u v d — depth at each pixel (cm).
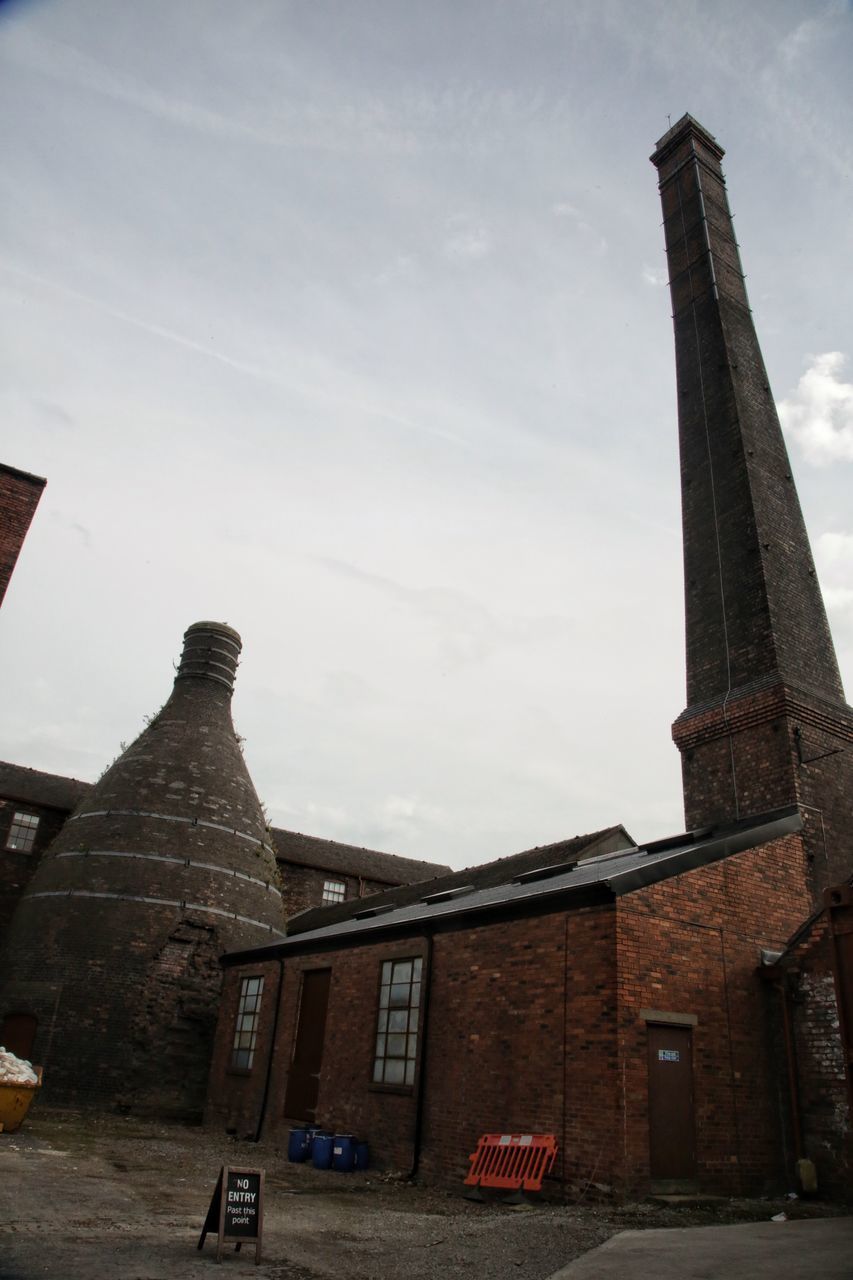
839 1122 1130
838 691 1758
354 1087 1485
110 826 2477
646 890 1154
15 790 3175
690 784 1742
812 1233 838
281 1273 661
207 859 2500
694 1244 777
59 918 2297
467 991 1306
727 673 1775
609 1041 1045
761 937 1288
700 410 2117
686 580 1961
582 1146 1032
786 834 1440
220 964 2284
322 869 3778
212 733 2822
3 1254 621
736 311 2244
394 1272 692
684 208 2478
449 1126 1245
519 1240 811
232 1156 1459
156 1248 691
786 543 1881
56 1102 2045
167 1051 2197
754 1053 1193
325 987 1711
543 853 2270
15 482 1348
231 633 3081
